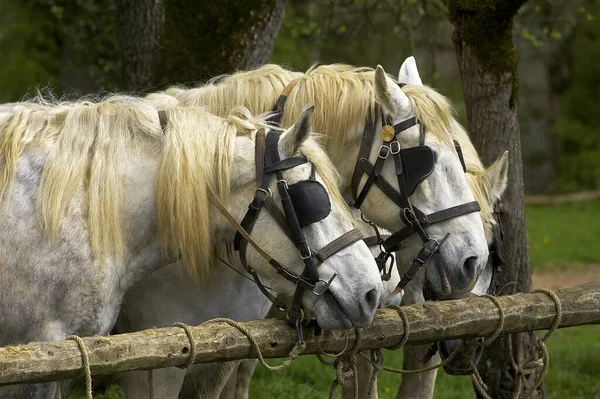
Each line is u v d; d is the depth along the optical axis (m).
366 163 7.74
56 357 5.45
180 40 11.80
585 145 43.03
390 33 19.31
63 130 6.81
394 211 7.61
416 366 9.54
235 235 6.72
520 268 10.30
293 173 6.50
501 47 10.07
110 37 17.06
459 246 7.41
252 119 7.04
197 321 7.62
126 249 6.80
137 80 11.97
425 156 7.41
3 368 5.25
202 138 6.75
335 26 18.80
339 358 6.94
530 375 10.23
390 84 7.60
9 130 6.82
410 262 8.08
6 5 20.23
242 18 11.88
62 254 6.50
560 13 20.36
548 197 39.72
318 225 6.42
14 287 6.47
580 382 13.77
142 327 7.69
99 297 6.61
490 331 7.24
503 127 10.12
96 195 6.62
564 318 7.53
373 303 6.38
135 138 6.89
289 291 6.64
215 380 8.30
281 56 20.00
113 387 12.28
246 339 6.24
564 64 43.09
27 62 20.47
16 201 6.57
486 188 8.43
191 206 6.61
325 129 7.92
